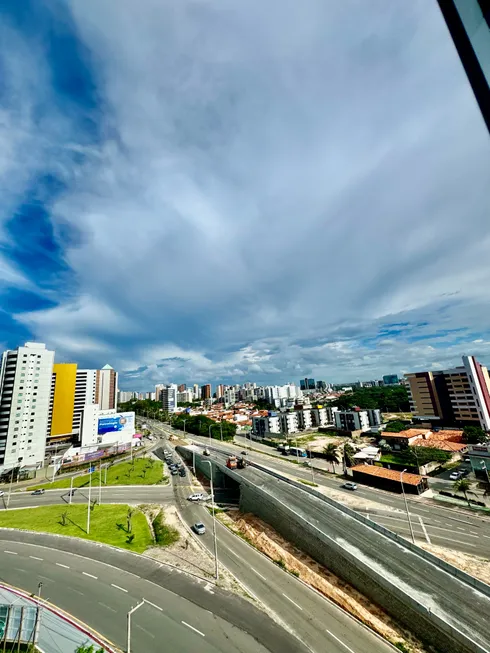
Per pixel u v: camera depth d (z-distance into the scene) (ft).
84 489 264.11
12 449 335.88
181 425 563.48
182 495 242.17
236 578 130.00
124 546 158.51
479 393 378.73
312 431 489.67
